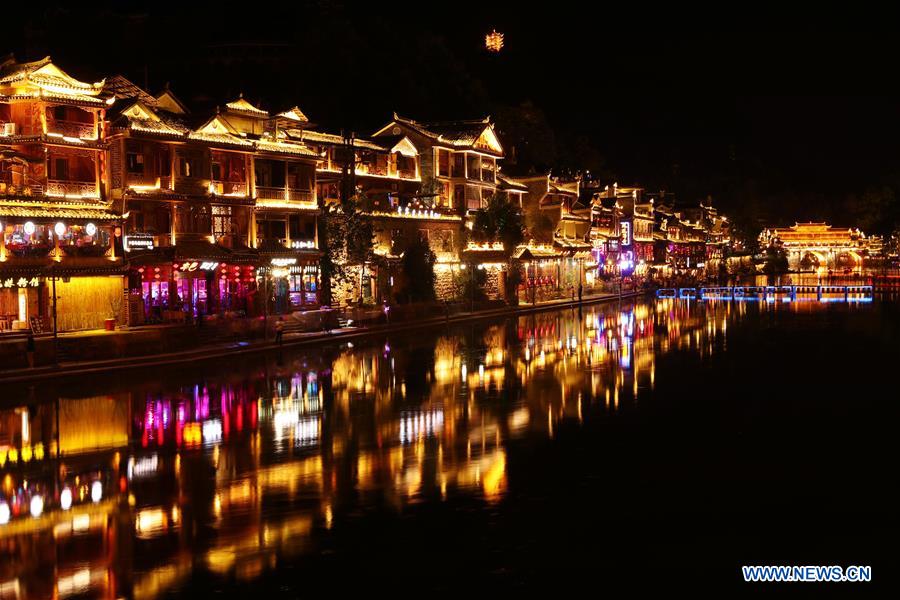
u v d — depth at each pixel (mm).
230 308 69438
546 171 130875
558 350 63094
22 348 46719
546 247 122875
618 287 141500
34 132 56469
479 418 38219
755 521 24406
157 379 47656
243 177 71750
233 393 43875
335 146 87875
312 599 19391
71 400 41250
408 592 19734
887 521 24438
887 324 84438
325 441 33781
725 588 20125
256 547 22422
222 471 29453
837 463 30484
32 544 22719
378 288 85875
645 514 24922
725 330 78688
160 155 64375
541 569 21016
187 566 21234
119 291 59062
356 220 80500
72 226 56594
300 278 76500
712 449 32531
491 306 98562
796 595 19609
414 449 32531
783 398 43094
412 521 24328
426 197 98312
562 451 32188
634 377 50062
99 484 27984
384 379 48844
